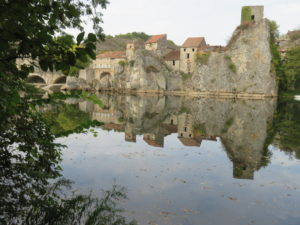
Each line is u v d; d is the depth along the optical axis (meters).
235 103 51.78
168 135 20.25
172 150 14.93
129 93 78.94
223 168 11.75
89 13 5.03
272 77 69.25
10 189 5.49
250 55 70.19
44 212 5.21
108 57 82.56
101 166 10.96
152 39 84.38
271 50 71.69
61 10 2.69
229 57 73.12
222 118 30.97
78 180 9.01
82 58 2.60
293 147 16.52
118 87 81.50
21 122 5.73
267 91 68.38
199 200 8.20
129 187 8.84
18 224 4.79
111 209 6.19
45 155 6.66
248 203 8.12
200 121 28.70
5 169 5.86
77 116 25.06
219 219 7.05
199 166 11.91
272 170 11.66
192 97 69.12
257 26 70.19
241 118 30.81
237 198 8.47
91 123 4.37
